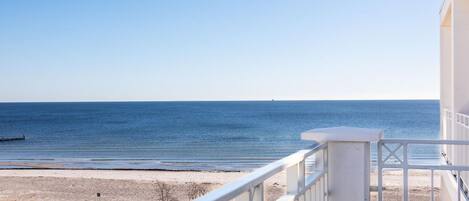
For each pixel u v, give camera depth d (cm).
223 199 180
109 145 7288
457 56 902
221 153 6144
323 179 387
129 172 4181
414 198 2412
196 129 9706
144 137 8381
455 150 862
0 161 5481
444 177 969
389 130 9306
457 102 898
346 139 388
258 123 11244
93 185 3203
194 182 3288
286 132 8950
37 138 8538
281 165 258
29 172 4162
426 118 12506
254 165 4922
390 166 423
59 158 5794
